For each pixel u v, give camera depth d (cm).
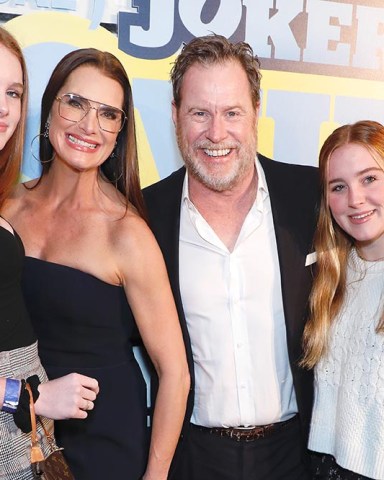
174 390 177
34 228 177
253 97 192
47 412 145
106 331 176
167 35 236
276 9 245
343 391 173
